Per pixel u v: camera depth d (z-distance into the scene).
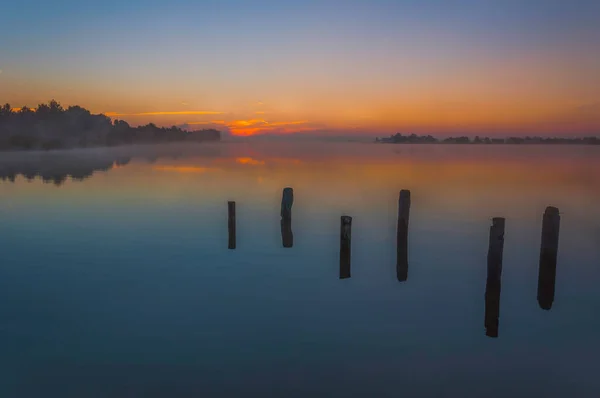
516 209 25.27
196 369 7.24
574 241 17.75
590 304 10.69
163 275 12.09
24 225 18.28
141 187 32.44
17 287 10.91
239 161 80.31
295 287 11.44
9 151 92.75
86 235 16.66
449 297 11.05
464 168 65.94
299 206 25.61
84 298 10.28
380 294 11.17
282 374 7.19
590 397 6.80
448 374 7.39
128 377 6.94
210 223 19.47
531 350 8.34
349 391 6.75
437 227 19.83
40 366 7.21
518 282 12.39
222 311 9.73
